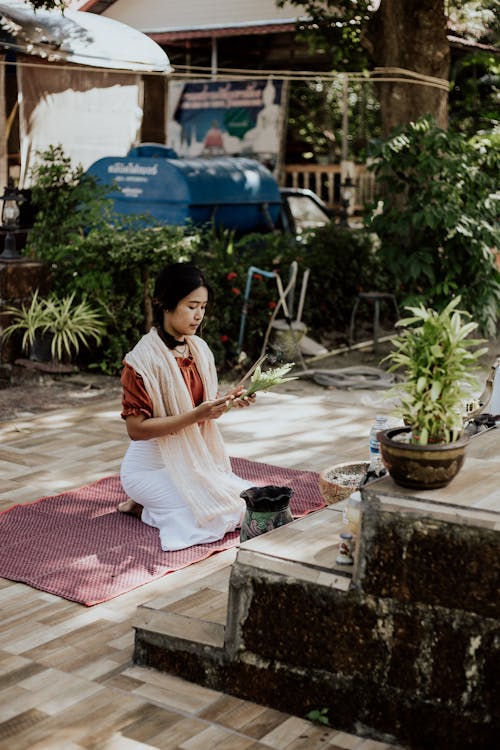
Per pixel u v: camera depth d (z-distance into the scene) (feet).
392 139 27.71
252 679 9.89
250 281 27.43
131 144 39.70
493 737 8.66
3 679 10.32
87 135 38.01
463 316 28.12
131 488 14.93
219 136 50.83
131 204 32.73
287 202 39.27
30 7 34.40
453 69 45.78
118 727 9.39
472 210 27.30
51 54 33.99
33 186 29.66
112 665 10.69
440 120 32.19
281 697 9.74
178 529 14.44
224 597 11.50
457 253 27.86
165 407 14.21
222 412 13.75
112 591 12.59
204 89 50.83
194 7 50.42
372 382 25.57
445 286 27.53
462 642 8.73
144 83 48.42
